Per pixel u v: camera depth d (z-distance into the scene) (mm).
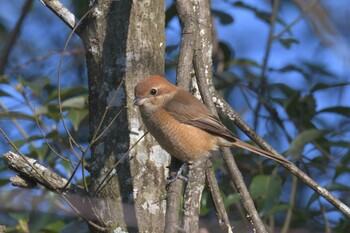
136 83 8555
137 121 8422
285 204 10977
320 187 8750
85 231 12273
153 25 8742
